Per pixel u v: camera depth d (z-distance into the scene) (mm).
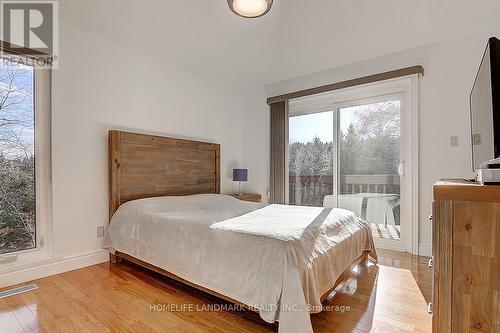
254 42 2926
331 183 3791
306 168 4039
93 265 2723
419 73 2990
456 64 2838
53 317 1749
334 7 2275
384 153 3365
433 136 2957
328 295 1913
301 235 1727
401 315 1760
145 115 3266
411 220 3086
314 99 3895
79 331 1598
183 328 1631
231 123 4484
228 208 2949
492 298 983
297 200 4125
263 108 4422
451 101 2861
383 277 2389
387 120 3344
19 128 2410
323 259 1704
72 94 2635
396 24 2547
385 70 3246
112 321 1704
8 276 2223
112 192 2832
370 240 2656
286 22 2512
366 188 3494
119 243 2631
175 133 3611
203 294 2092
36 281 2312
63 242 2564
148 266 2410
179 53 3195
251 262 1650
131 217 2611
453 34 2744
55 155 2520
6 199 2346
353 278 2365
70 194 2615
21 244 2404
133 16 2441
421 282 2279
